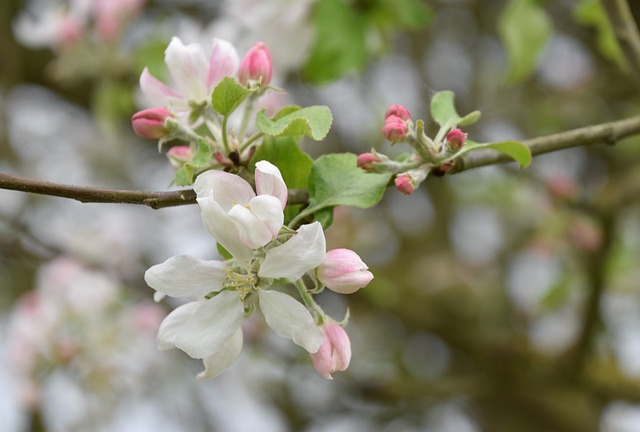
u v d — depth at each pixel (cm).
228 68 222
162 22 459
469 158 230
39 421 516
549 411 552
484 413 634
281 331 189
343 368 195
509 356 561
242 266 191
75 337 449
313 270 196
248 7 359
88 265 483
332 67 361
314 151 583
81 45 421
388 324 676
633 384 541
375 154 215
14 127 642
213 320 191
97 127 571
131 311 464
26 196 607
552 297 590
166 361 523
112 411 460
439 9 630
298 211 220
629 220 618
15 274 623
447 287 615
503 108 627
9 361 446
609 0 284
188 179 193
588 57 615
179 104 224
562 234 549
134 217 595
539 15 386
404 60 615
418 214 694
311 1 360
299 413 646
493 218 709
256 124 199
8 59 533
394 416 664
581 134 245
